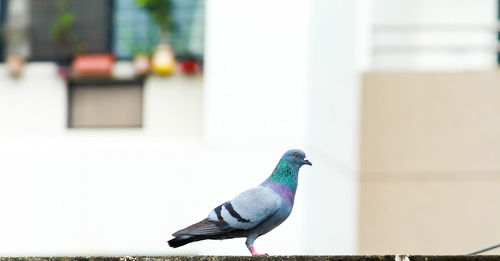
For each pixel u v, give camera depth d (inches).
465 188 589.3
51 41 616.4
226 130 526.3
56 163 563.2
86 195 556.7
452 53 651.5
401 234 588.7
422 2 652.7
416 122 595.5
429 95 597.0
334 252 548.1
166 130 589.3
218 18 530.3
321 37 535.2
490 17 645.9
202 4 597.0
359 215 590.9
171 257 230.2
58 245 556.1
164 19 598.5
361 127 598.2
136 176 549.0
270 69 522.0
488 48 614.2
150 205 543.5
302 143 512.1
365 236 588.7
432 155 593.0
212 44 530.3
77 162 560.4
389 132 595.8
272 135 519.2
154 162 546.0
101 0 611.5
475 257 219.0
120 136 593.6
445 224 588.1
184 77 590.9
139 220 545.3
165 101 591.2
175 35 598.5
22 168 566.6
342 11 567.2
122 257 231.8
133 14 607.2
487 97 592.7
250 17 525.7
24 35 620.1
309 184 502.9
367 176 594.6
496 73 592.7
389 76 598.2
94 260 232.1
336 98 557.9
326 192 532.4
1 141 605.6
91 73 595.5
